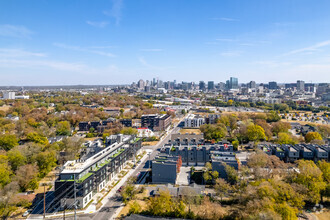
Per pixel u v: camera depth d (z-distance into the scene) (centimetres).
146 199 9644
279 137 16700
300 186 8738
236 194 9512
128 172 13038
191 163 14350
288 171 10869
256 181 9650
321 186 8819
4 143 14950
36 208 9200
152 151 16925
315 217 8175
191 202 8838
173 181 11312
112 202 9712
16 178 9975
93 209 9138
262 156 11575
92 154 13750
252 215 7044
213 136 18425
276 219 6425
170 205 8494
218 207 8531
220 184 9594
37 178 11212
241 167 11375
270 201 7419
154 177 11550
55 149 14338
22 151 12306
